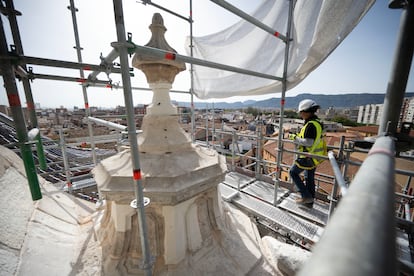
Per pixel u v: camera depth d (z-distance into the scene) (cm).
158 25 220
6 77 146
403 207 360
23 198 209
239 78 492
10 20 208
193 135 620
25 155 163
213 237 219
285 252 222
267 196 404
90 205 316
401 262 122
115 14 125
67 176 405
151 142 216
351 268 26
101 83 301
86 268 183
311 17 304
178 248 187
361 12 240
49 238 195
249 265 209
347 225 38
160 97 232
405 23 132
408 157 185
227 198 391
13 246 157
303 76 327
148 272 155
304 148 328
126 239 190
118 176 179
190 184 180
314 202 373
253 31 415
